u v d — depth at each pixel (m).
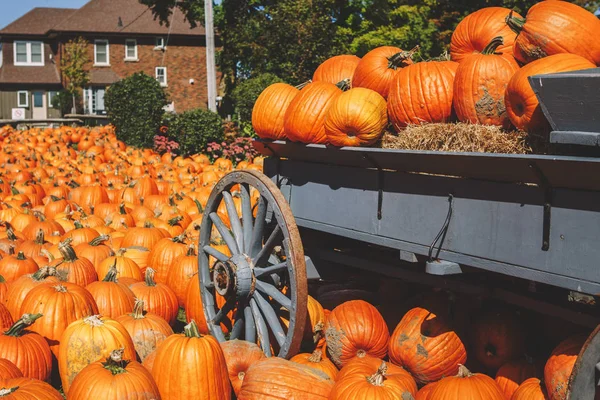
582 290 2.99
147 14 44.50
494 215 3.39
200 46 44.19
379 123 4.38
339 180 4.47
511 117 3.79
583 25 4.07
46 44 49.56
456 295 4.54
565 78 2.97
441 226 3.69
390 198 4.04
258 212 4.61
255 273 4.59
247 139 15.88
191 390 3.97
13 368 4.15
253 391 4.00
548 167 3.04
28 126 20.72
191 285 5.66
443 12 19.77
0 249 7.09
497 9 4.93
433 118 4.42
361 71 5.13
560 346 3.64
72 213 8.95
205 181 12.27
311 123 4.61
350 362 4.32
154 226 8.21
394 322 4.83
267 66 19.61
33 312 4.85
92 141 17.41
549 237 3.13
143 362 4.38
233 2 23.53
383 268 4.56
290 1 19.64
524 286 4.07
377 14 21.92
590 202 2.95
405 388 3.90
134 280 6.17
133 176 12.48
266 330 4.59
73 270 5.82
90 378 3.74
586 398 2.99
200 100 44.25
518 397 3.81
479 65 4.08
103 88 44.09
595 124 2.94
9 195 10.62
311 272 5.07
